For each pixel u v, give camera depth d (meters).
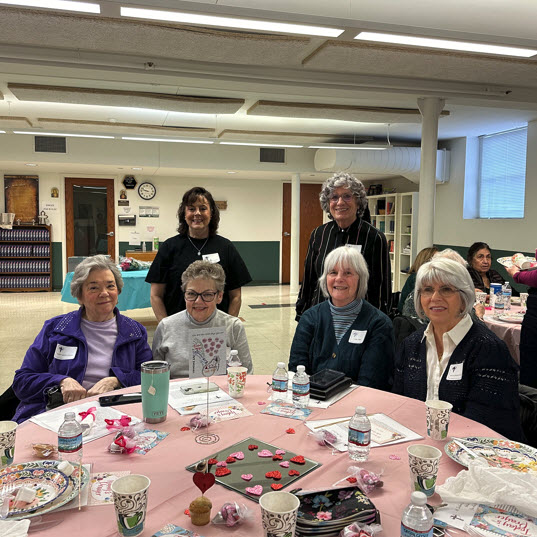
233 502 1.12
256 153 9.17
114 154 8.45
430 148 5.32
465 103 5.41
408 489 1.19
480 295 4.08
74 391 1.91
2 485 1.16
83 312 2.26
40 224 9.62
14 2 2.36
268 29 2.65
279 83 4.57
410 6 3.46
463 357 1.83
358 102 5.82
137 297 6.24
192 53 3.81
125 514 0.97
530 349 3.25
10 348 5.37
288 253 11.52
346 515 1.03
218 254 3.01
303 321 2.40
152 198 10.38
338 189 2.91
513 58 3.92
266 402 1.80
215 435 1.50
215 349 1.69
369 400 1.83
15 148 8.02
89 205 10.06
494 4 3.44
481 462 1.24
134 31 3.33
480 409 1.74
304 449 1.41
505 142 7.63
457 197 8.36
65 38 3.49
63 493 1.12
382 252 2.98
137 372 2.17
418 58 3.92
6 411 2.16
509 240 7.27
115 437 1.48
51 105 6.17
